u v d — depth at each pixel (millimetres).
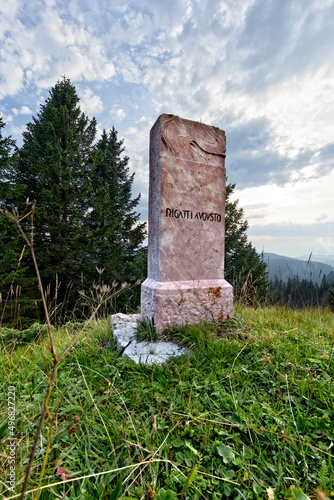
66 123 13914
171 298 3549
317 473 1410
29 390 2078
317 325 3871
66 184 12039
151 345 3068
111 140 21016
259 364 2504
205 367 2457
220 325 3643
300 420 1753
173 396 1996
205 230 4008
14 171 13438
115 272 13148
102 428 1670
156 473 1331
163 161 3689
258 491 1273
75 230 12656
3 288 10039
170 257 3688
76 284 12125
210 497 1281
